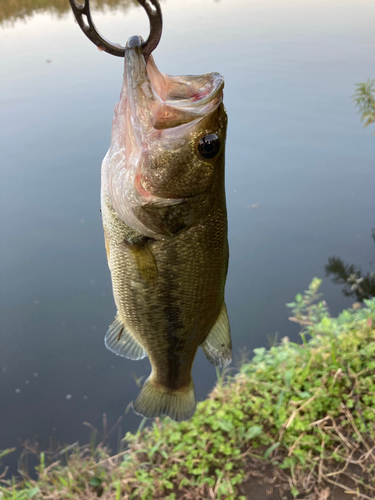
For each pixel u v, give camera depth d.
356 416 0.54
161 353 0.37
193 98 0.29
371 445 0.52
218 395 0.60
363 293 0.80
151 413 0.40
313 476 0.51
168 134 0.28
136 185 0.29
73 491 0.53
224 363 0.38
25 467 0.58
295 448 0.53
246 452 0.54
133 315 0.35
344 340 0.62
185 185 0.30
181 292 0.34
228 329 0.37
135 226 0.31
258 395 0.60
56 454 0.59
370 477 0.49
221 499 0.50
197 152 0.29
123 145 0.30
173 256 0.32
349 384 0.56
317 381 0.57
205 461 0.53
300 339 0.72
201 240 0.32
